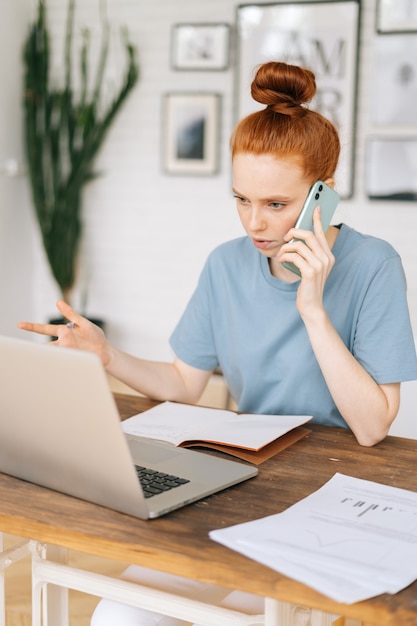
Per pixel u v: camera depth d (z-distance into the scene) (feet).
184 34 13.62
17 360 3.62
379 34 12.51
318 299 4.72
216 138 13.67
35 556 4.33
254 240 4.90
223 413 5.31
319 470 4.33
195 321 5.90
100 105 14.33
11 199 14.33
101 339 5.33
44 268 15.07
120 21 14.08
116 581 4.05
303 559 3.23
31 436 3.87
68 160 14.46
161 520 3.66
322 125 4.71
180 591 4.43
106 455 3.59
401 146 12.64
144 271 14.55
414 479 4.21
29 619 7.22
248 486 4.08
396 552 3.30
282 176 4.60
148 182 14.30
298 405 5.44
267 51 13.15
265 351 5.47
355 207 13.05
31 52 14.08
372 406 4.70
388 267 5.18
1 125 13.91
